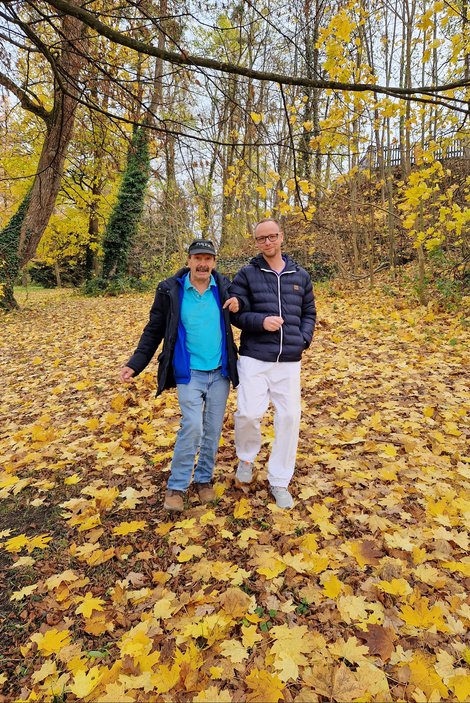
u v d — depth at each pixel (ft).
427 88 8.15
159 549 7.84
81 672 5.38
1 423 15.29
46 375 20.90
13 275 41.57
